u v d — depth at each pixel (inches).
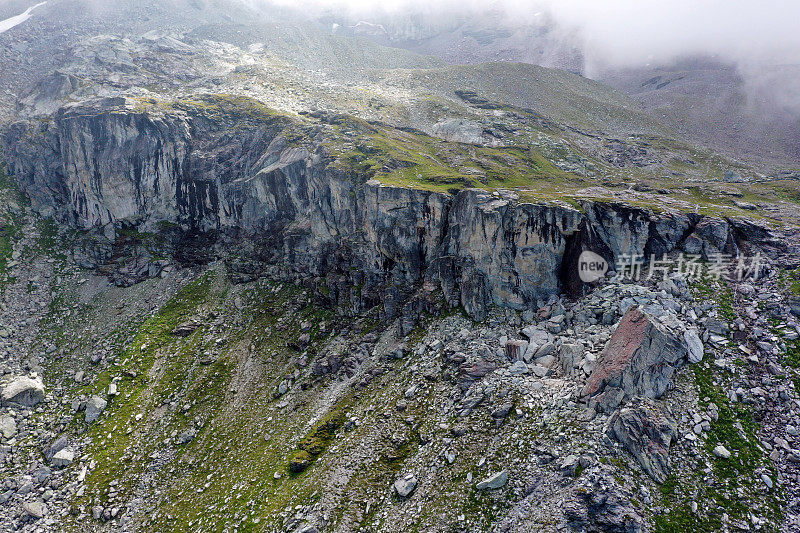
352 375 3287.4
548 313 3046.3
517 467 2165.4
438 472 2331.4
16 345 4072.3
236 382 3582.7
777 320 2480.3
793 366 2258.9
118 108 5561.0
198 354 3900.1
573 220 3139.8
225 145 5521.7
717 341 2464.3
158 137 5319.9
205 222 5359.3
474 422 2479.1
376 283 3907.5
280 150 5103.3
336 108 7317.9
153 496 2849.4
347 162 4525.1
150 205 5398.6
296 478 2598.4
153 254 5098.4
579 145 6879.9
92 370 3868.1
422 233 3725.4
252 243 5002.5
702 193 4281.5
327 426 2881.4
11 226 5221.5
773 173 6378.0
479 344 2947.8
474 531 2032.5
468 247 3425.2
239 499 2608.3
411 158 4830.2
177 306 4505.4
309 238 4616.1
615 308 2741.1
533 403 2425.0
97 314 4498.0
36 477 3014.3
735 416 2164.1
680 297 2755.9
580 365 2497.5
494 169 4785.9
